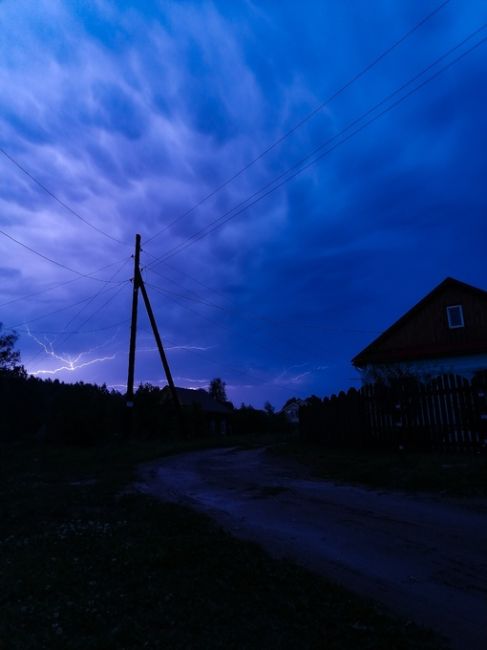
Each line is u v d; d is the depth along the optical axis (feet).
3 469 68.95
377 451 53.83
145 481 48.70
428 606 16.37
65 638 13.91
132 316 108.88
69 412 111.45
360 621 15.14
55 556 22.58
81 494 41.45
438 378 49.80
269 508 31.76
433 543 22.54
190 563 20.70
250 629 14.61
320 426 65.82
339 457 52.37
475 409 46.42
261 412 183.83
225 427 219.41
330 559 21.33
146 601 16.58
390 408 53.98
